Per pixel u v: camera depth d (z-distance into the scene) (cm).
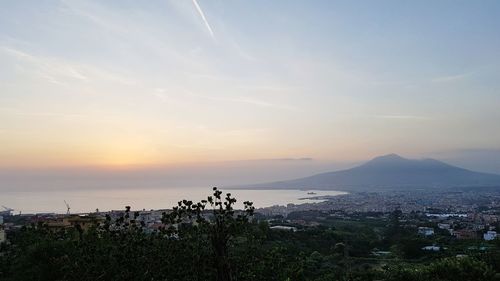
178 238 1218
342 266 4522
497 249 5019
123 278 1141
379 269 4138
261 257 1291
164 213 1270
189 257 1195
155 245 1201
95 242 1202
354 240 6462
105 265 1159
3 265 1783
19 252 1791
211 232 1188
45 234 1792
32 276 1638
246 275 1217
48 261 1650
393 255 5566
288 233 5972
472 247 5538
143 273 1158
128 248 1175
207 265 1184
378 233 8194
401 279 2809
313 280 2941
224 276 1170
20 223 4466
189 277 1177
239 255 1255
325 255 5025
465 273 2572
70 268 1188
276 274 1301
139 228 1232
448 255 5066
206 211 1230
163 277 1160
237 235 1230
